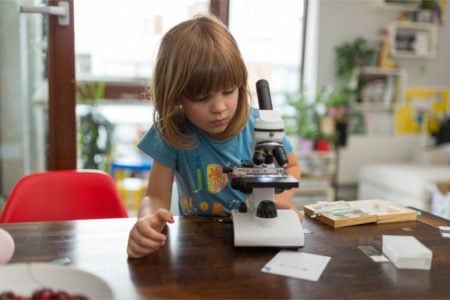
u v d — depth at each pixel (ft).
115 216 3.33
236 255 2.24
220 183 3.10
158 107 2.71
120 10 7.02
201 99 2.51
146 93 3.76
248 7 9.09
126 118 8.73
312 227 2.66
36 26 4.95
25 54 5.17
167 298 1.84
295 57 9.90
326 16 9.66
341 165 9.86
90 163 6.93
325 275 2.05
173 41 2.57
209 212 3.09
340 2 9.68
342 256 2.25
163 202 2.94
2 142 5.65
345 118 9.57
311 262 2.17
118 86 7.55
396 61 10.28
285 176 2.31
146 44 7.55
